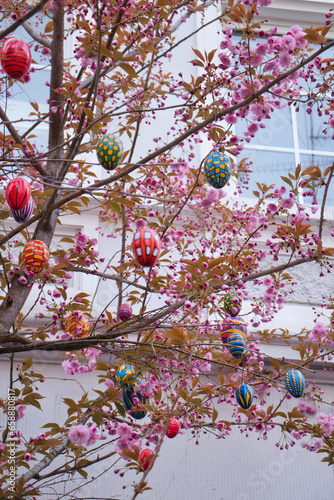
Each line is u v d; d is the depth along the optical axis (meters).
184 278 4.23
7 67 3.43
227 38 4.12
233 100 4.30
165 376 4.45
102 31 4.32
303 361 5.09
